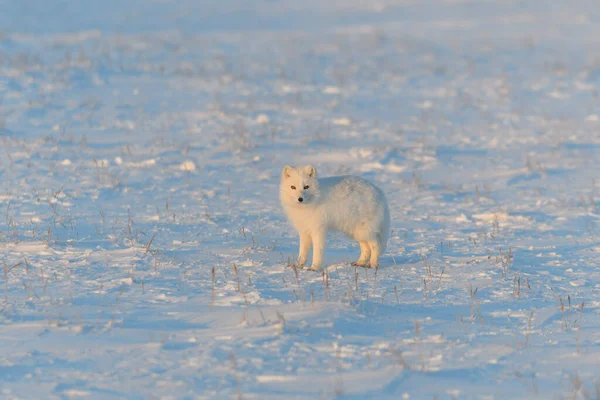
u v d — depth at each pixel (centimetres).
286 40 5012
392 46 4903
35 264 1161
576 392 700
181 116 2736
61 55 3762
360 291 1066
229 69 3797
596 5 7512
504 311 1002
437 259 1296
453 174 2158
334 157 2277
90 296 1005
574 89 3688
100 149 2219
